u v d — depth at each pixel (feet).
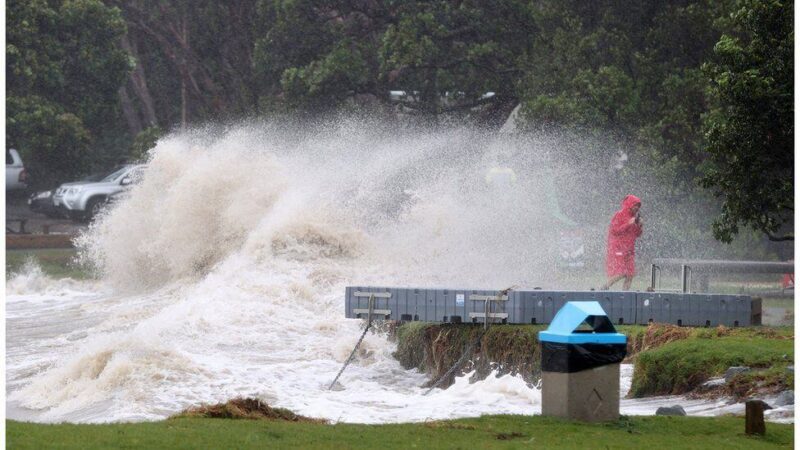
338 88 442.91
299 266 282.77
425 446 96.22
